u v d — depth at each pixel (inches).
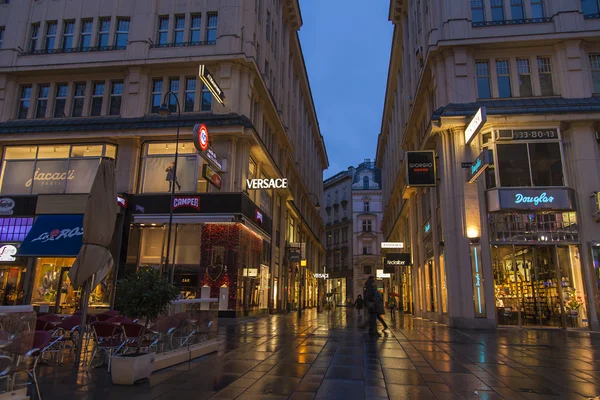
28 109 897.5
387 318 970.1
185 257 784.9
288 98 1376.7
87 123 831.7
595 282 647.1
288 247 1312.7
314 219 2134.6
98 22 916.6
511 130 703.7
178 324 316.5
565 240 673.0
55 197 798.5
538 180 685.9
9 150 860.0
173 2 911.0
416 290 1102.4
